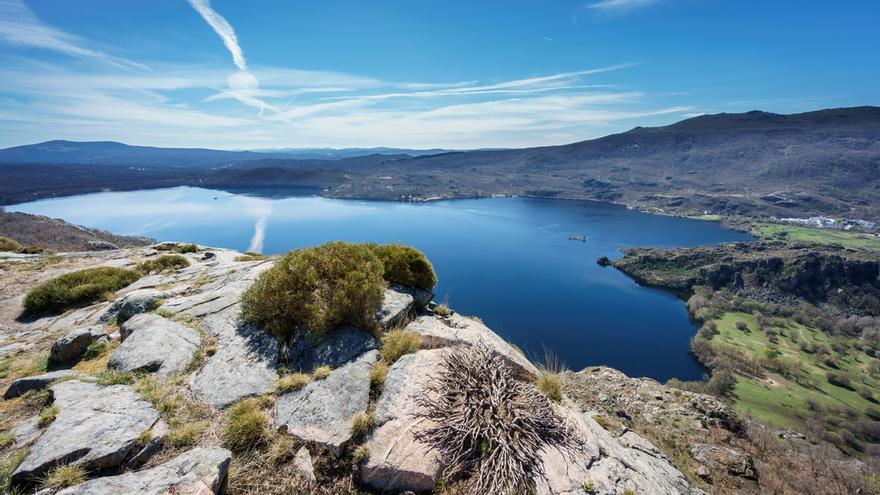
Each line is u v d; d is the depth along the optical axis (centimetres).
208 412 630
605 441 725
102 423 545
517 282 17438
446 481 556
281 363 795
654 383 1434
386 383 711
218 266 1622
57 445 492
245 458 545
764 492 932
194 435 569
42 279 1670
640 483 625
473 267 19700
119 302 1161
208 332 905
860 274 16500
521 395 695
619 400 1274
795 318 14112
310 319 880
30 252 2402
